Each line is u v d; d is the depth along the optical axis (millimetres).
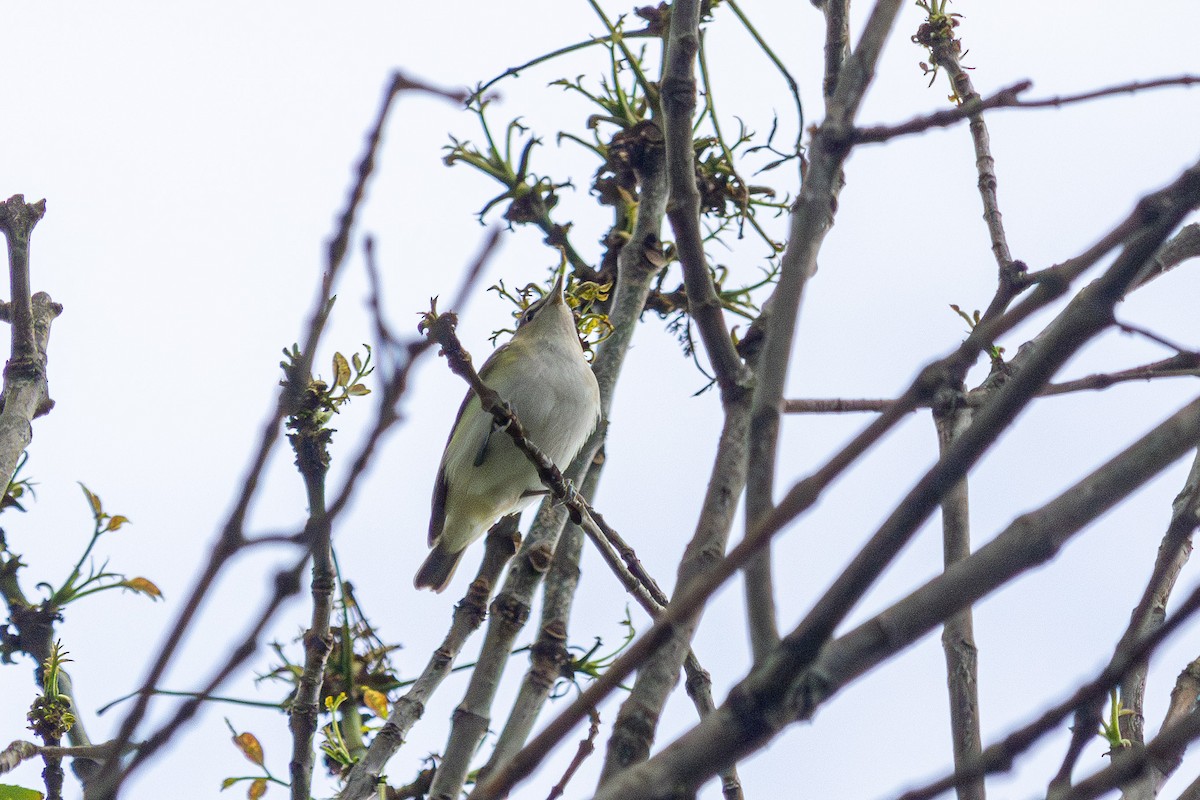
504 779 4301
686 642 6203
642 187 12430
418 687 9781
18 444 10219
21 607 11359
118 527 11711
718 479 6496
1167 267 8703
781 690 4281
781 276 5234
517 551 10625
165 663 4367
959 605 4484
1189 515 8391
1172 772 7102
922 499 4188
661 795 4266
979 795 6312
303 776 9023
